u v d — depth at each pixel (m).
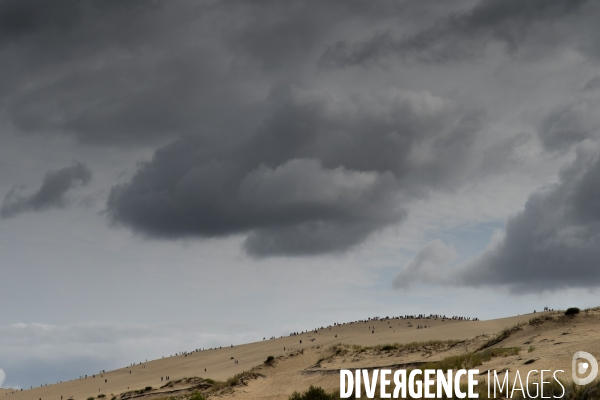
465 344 69.88
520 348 49.91
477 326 127.94
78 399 138.25
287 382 72.00
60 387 178.00
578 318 61.47
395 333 140.75
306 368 79.75
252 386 74.25
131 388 138.50
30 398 164.62
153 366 194.75
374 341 127.94
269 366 85.56
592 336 50.06
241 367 144.62
